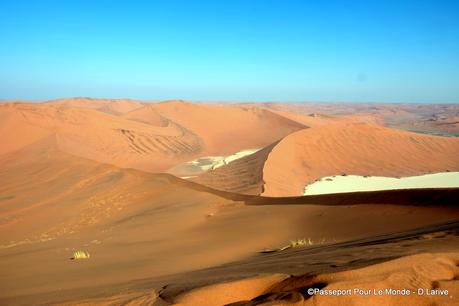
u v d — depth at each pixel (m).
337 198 15.66
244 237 11.88
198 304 3.71
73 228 16.53
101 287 6.25
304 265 4.62
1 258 11.48
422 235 5.98
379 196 14.33
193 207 17.89
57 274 8.58
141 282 6.07
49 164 28.94
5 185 24.09
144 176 24.89
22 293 6.95
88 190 22.45
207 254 9.75
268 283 3.94
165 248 11.02
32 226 16.84
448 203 11.78
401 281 3.46
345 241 8.65
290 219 13.91
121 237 13.48
